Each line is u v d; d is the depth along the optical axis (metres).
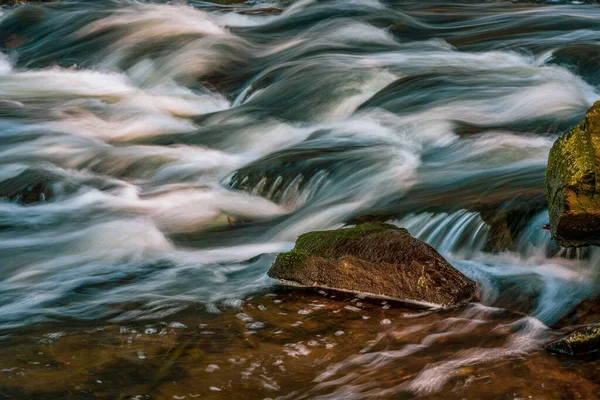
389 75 12.48
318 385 4.89
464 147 9.35
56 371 5.04
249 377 4.98
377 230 6.45
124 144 11.08
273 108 12.09
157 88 14.25
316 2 18.86
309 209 8.30
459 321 5.72
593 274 6.23
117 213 8.63
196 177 9.81
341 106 11.73
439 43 14.80
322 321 5.77
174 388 4.84
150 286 6.63
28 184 9.50
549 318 5.73
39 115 12.39
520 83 11.63
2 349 5.36
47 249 7.64
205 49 15.09
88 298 6.38
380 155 9.31
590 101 10.88
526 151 8.99
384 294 6.14
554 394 4.73
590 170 5.43
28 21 17.58
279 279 6.52
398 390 4.81
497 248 6.84
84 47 16.03
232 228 8.24
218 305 6.11
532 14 16.80
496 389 4.79
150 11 17.62
